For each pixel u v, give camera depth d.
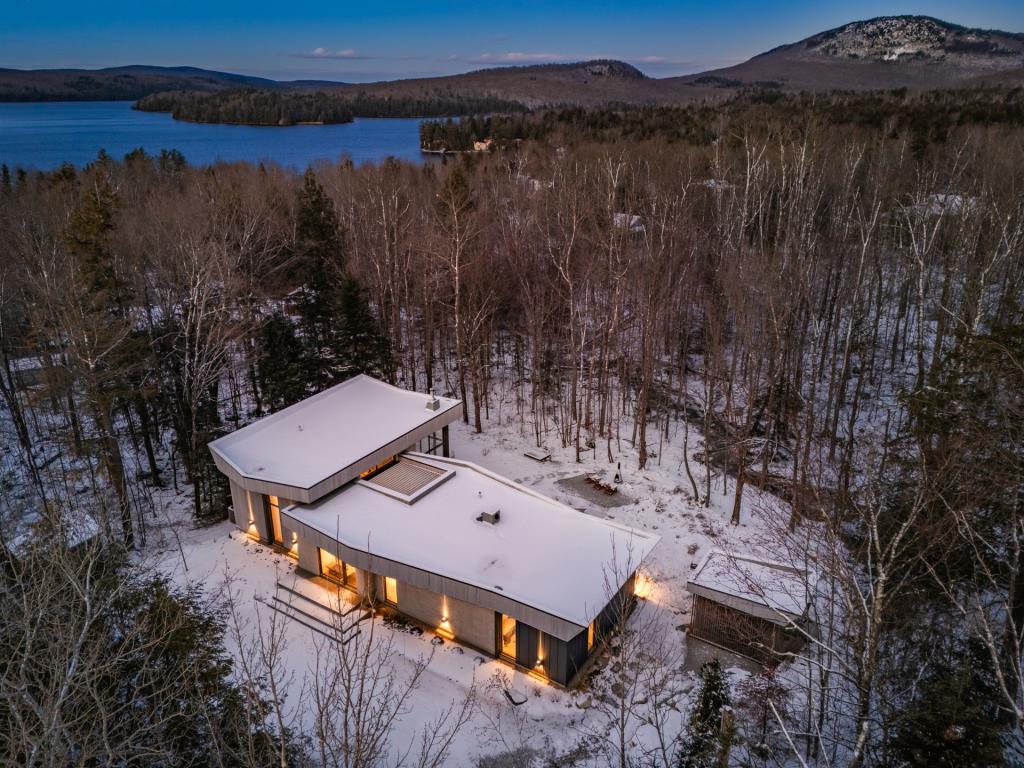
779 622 24.66
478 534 28.91
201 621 25.30
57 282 36.91
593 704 24.12
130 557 31.05
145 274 43.41
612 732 22.95
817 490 25.09
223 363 42.09
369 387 41.03
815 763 19.92
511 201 61.72
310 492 30.02
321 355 44.25
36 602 15.55
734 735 18.23
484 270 50.75
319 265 48.97
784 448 41.34
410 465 34.62
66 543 18.00
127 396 32.41
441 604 27.17
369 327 43.12
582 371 50.22
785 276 41.44
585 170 55.00
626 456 41.47
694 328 55.88
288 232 58.72
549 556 27.58
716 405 47.25
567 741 22.64
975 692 17.56
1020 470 19.14
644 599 29.36
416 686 24.80
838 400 38.50
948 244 46.44
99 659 16.94
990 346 20.89
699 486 37.81
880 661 20.39
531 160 76.75
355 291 42.28
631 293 50.00
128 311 40.28
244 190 63.41
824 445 40.78
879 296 44.50
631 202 49.62
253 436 35.38
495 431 45.34
